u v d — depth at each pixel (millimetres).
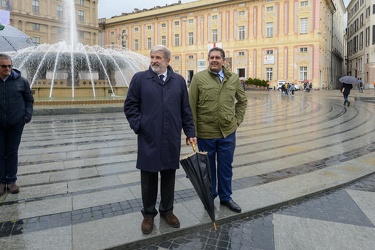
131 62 19844
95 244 2803
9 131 4020
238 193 4012
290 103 19344
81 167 5145
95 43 62344
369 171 4898
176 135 3082
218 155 3568
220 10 48875
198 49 51656
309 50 42125
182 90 3180
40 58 17109
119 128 9062
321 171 4918
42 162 5430
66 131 8531
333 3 52250
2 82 3883
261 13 45219
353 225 3246
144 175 3092
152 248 2857
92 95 18312
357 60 54719
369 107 16234
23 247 2748
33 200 3799
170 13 54156
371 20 46156
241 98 3668
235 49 47906
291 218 3416
